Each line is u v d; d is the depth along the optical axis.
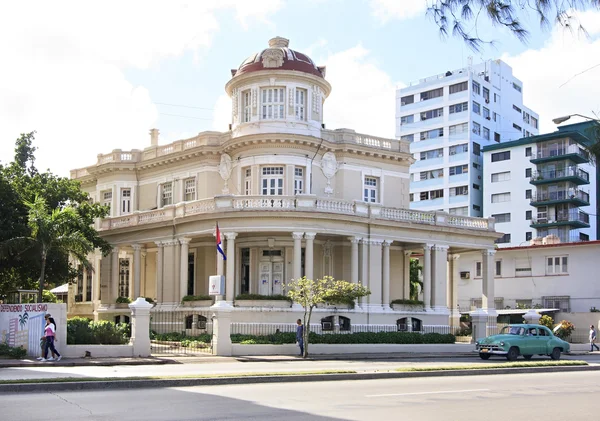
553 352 32.56
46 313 26.94
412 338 38.47
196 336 37.31
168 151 48.06
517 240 80.75
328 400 14.95
